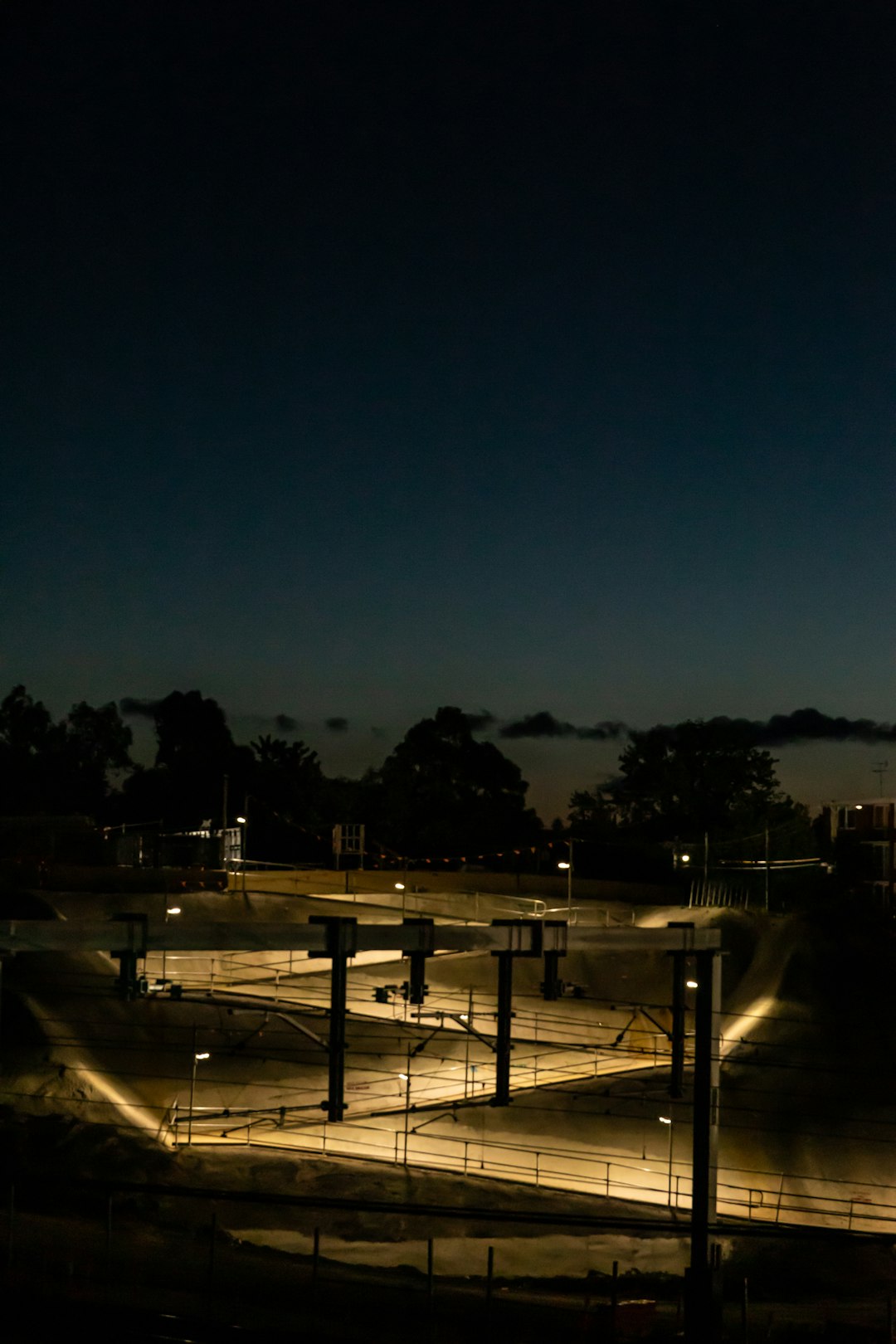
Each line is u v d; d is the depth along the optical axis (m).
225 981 41.81
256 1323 18.42
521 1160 36.75
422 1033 40.25
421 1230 29.20
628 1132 37.38
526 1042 39.06
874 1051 42.75
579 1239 30.36
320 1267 23.58
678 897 57.69
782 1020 44.81
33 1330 16.72
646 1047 42.50
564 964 45.53
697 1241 18.48
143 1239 23.50
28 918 43.12
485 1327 18.81
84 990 37.97
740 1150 39.66
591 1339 19.70
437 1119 37.22
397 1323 19.61
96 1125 31.20
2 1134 29.09
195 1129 35.28
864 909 58.66
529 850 59.94
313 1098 37.44
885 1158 38.59
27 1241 21.88
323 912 46.81
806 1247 32.59
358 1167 33.66
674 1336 20.16
